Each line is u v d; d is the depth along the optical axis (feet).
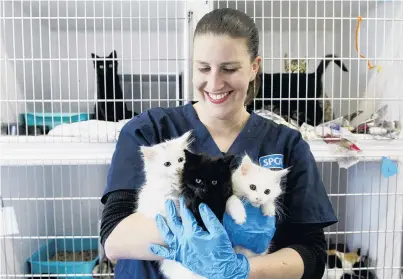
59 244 7.57
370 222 6.25
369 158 5.66
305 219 3.51
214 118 3.68
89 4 6.46
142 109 6.71
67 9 5.93
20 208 6.63
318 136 5.66
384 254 6.05
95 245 7.45
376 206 6.61
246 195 3.10
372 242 6.69
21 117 6.42
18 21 6.71
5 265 5.95
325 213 3.58
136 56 7.74
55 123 6.31
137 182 3.42
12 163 5.54
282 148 3.74
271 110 6.30
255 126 3.82
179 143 3.33
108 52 7.73
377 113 6.33
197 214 2.96
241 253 3.06
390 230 6.09
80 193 6.98
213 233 2.79
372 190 6.50
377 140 5.68
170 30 7.63
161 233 2.93
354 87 7.59
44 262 6.33
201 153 3.44
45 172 7.34
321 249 3.51
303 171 3.67
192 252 2.82
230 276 2.80
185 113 3.87
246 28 3.26
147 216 3.11
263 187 3.10
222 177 3.02
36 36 7.38
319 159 5.61
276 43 7.68
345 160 5.62
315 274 3.45
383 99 5.69
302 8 6.82
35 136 5.68
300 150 3.76
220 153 3.63
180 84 7.06
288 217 3.55
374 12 6.84
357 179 7.02
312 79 6.98
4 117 6.20
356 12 7.13
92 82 7.65
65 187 7.68
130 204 3.33
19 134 5.96
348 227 7.25
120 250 3.02
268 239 3.09
